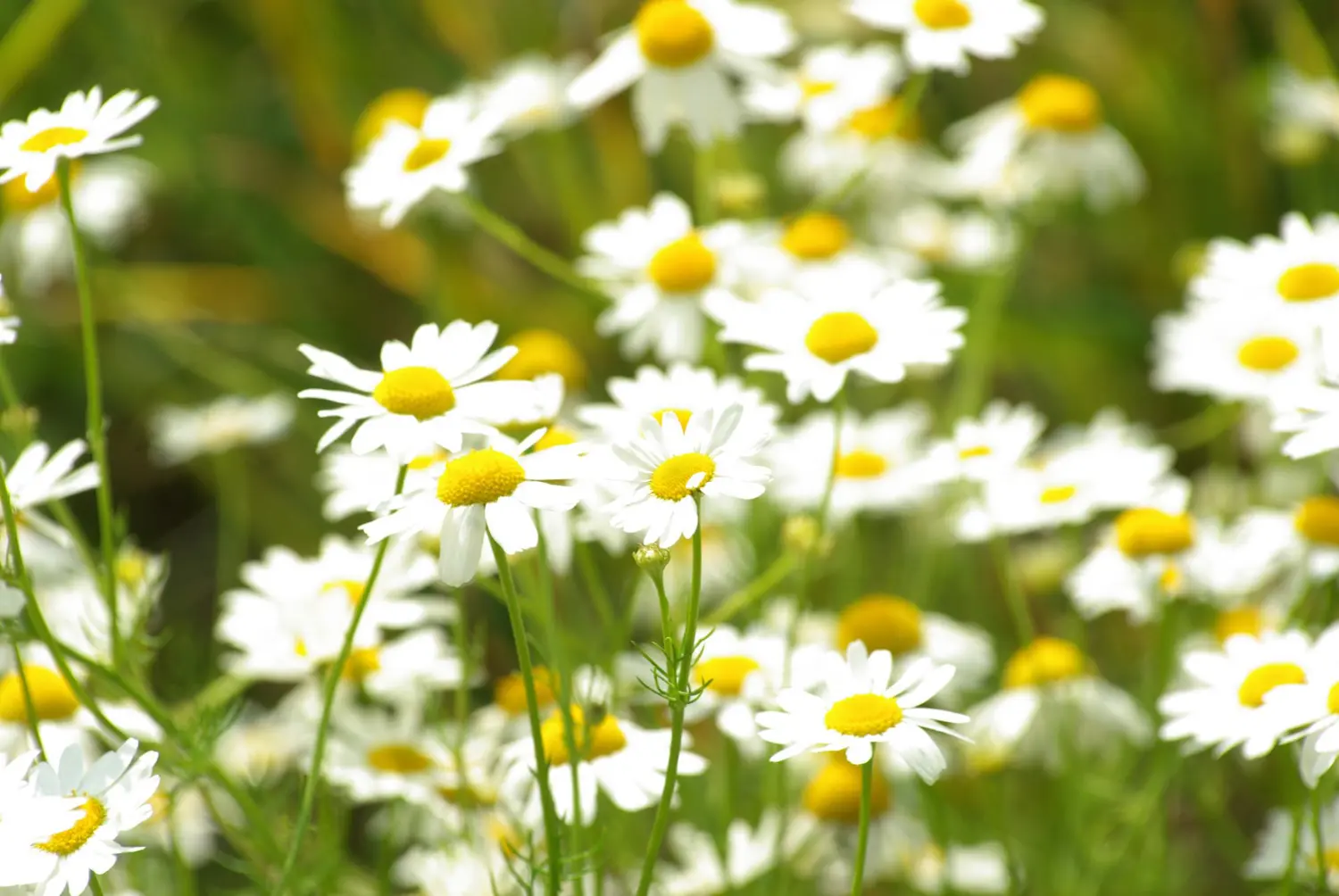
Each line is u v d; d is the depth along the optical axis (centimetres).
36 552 101
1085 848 103
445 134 101
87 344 94
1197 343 106
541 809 93
